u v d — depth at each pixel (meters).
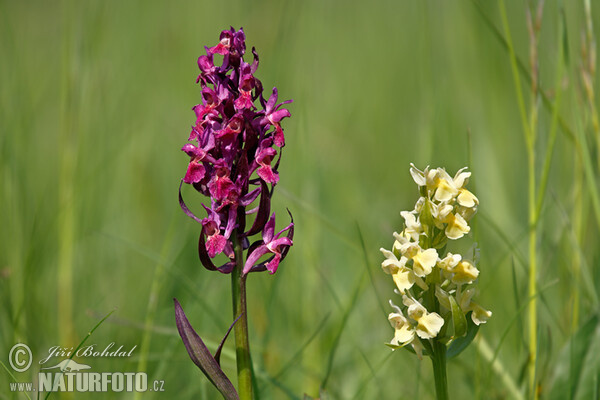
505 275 5.45
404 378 4.65
